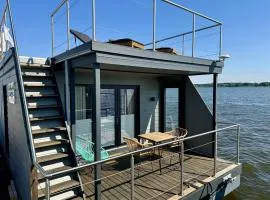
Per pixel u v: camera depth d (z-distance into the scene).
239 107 50.28
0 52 7.66
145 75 8.40
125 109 8.12
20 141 4.76
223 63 7.06
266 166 12.07
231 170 6.01
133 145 6.05
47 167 4.30
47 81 5.50
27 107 4.29
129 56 4.64
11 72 5.51
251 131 23.28
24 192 4.55
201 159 6.91
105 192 4.78
